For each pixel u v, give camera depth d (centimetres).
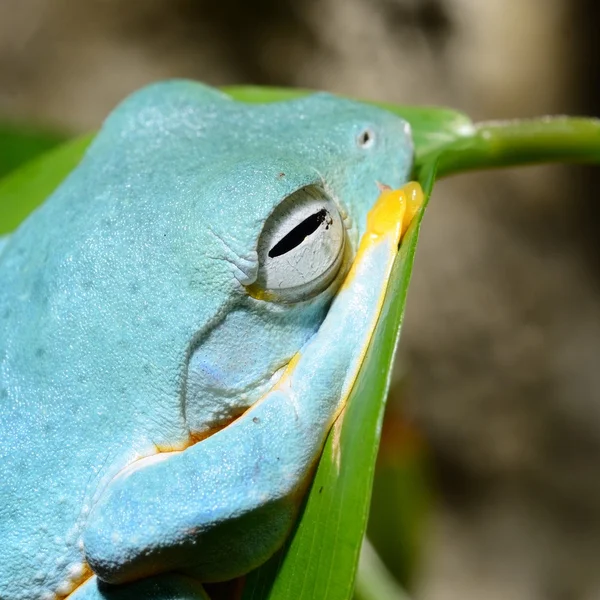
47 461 20
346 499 19
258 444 20
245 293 20
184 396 20
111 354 20
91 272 20
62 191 21
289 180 20
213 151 21
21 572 20
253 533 20
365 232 20
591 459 44
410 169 21
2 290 21
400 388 28
